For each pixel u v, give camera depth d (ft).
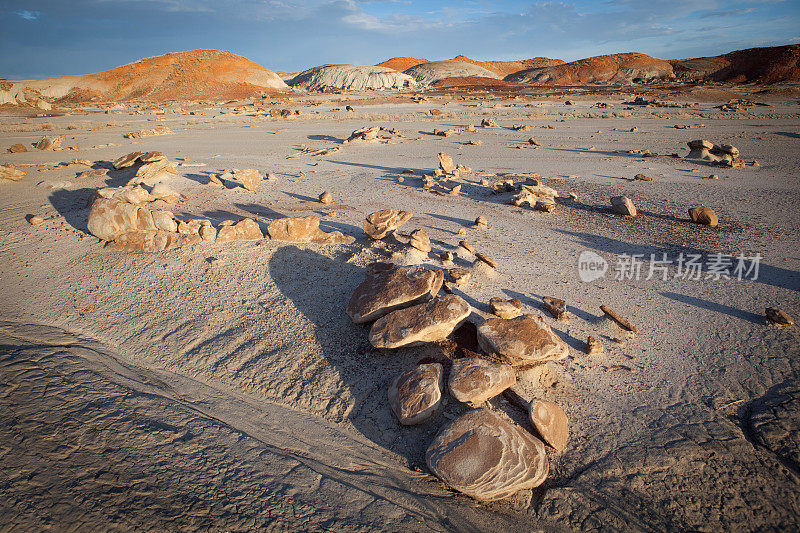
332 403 15.12
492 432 12.31
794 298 21.49
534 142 70.23
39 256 26.45
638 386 15.80
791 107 119.34
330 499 11.59
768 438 13.38
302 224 26.68
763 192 40.86
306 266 23.93
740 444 13.23
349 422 14.42
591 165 55.36
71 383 15.93
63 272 24.49
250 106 149.59
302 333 18.57
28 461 12.37
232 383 16.25
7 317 20.49
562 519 11.19
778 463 12.58
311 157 61.16
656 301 21.71
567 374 16.22
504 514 11.34
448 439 12.37
